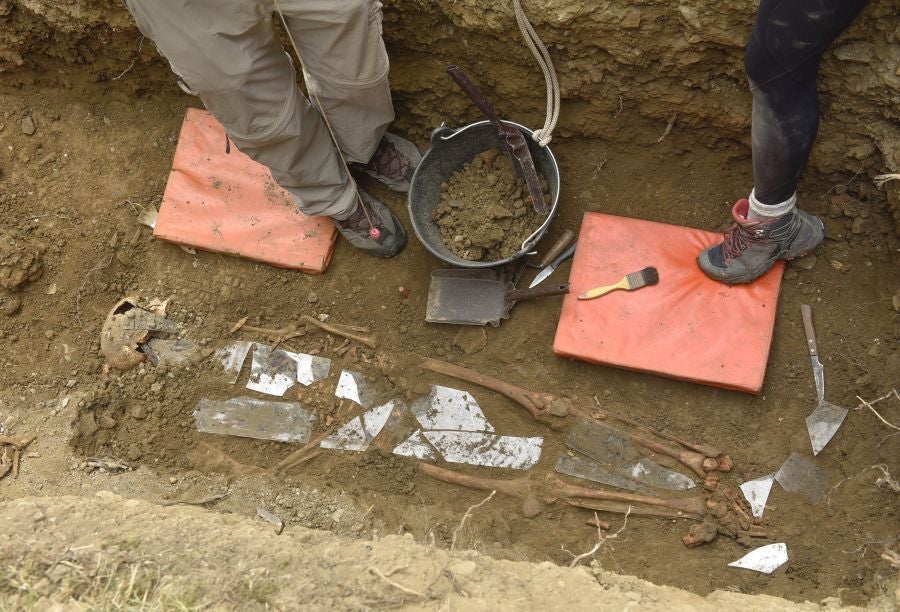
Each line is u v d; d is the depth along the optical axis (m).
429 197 3.27
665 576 2.80
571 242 3.28
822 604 2.55
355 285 3.37
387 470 3.11
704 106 2.94
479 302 3.23
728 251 2.93
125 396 3.25
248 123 2.57
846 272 3.04
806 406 2.97
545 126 3.00
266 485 3.07
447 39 3.01
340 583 2.29
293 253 3.35
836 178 2.96
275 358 3.31
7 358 3.30
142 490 3.02
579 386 3.13
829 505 2.83
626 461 3.02
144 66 3.44
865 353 2.96
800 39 2.07
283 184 3.01
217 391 3.28
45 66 3.50
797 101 2.26
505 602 2.27
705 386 3.04
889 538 2.67
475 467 3.10
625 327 3.05
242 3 2.21
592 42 2.81
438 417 3.18
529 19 2.77
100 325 3.37
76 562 2.31
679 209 3.23
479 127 3.14
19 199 3.48
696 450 2.98
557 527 2.95
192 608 2.20
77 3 3.13
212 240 3.37
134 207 3.49
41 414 3.17
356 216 3.19
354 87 2.73
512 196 3.20
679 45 2.74
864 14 2.51
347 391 3.24
